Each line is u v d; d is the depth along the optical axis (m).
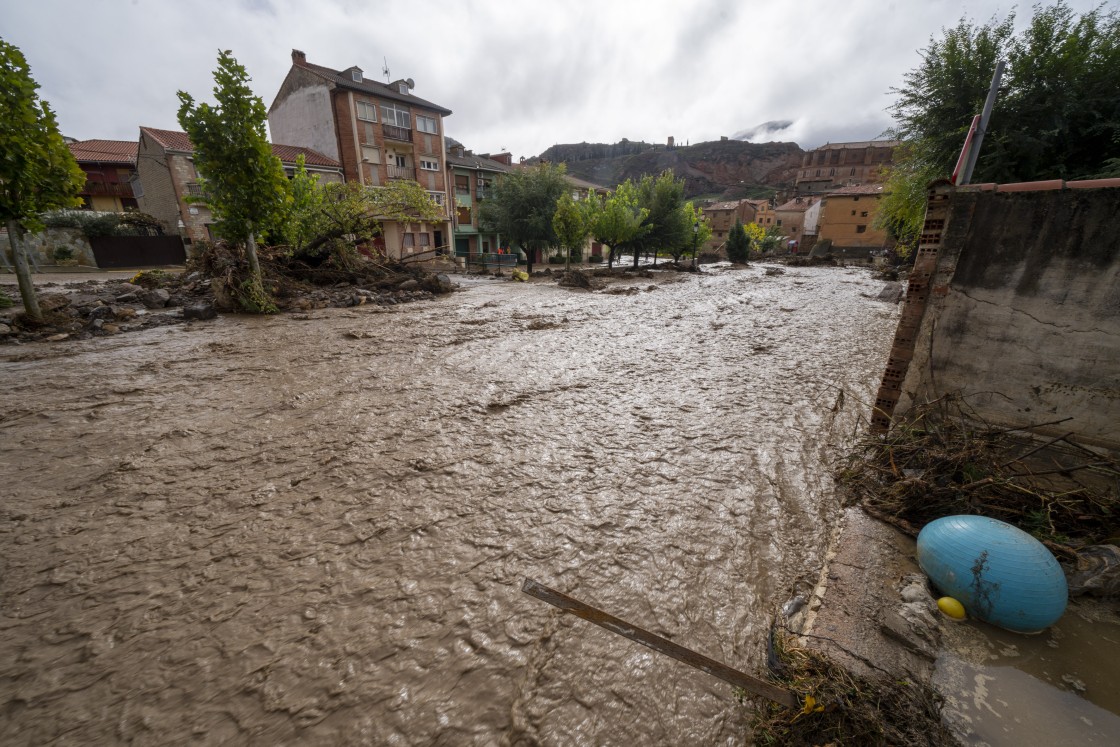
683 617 2.45
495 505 3.45
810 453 4.46
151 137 23.97
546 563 2.84
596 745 1.79
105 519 3.14
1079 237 3.00
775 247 60.12
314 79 28.52
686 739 1.82
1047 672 2.08
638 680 2.07
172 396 5.56
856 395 6.23
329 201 16.66
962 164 4.28
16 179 7.91
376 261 18.12
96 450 4.14
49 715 1.85
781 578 2.78
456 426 4.89
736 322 11.80
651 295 17.27
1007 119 11.06
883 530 3.08
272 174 11.58
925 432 3.62
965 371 3.56
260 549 2.88
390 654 2.17
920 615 2.29
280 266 14.67
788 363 7.81
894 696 1.91
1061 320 3.14
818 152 88.44
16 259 8.70
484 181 38.97
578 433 4.82
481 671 2.10
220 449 4.22
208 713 1.87
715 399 5.96
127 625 2.29
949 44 11.76
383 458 4.13
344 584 2.61
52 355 7.33
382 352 7.95
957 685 2.01
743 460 4.29
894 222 20.47
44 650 2.14
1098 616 2.40
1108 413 3.06
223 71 10.60
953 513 3.04
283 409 5.23
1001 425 3.45
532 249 29.92
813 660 2.08
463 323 10.85
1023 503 2.96
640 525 3.26
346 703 1.93
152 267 23.83
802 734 1.80
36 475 3.69
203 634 2.25
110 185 30.44
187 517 3.20
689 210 33.00
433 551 2.91
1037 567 2.25
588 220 26.23
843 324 11.70
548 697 1.98
